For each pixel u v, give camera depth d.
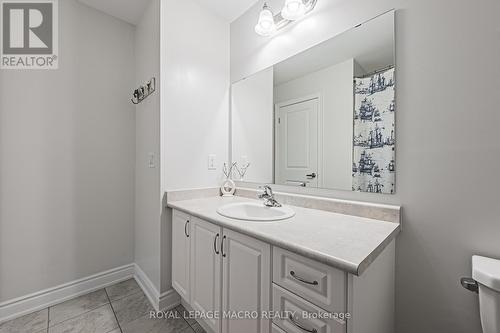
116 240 2.04
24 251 1.59
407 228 1.04
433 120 0.97
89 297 1.78
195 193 1.78
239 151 1.94
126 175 2.10
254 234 0.93
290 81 1.53
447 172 0.94
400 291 1.05
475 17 0.87
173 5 1.67
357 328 0.69
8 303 1.51
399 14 1.05
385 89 1.09
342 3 1.25
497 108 0.83
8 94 1.53
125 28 2.09
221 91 1.98
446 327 0.94
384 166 1.10
